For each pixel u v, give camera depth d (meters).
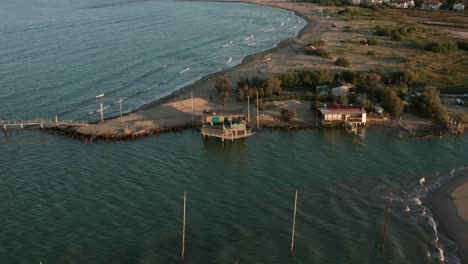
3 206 70.75
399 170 84.81
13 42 185.12
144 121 105.94
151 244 62.25
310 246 62.22
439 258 60.19
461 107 115.69
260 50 181.88
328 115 105.31
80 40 191.12
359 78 129.38
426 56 167.38
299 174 83.06
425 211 70.75
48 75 142.00
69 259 58.97
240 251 61.09
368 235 64.75
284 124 105.75
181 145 95.38
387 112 111.12
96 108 116.62
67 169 83.81
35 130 102.56
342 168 85.50
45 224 66.25
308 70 136.25
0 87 129.50
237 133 99.19
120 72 147.50
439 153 92.38
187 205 72.00
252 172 83.81
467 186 78.44
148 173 82.69
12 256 59.28
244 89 120.12
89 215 68.75
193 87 131.25
